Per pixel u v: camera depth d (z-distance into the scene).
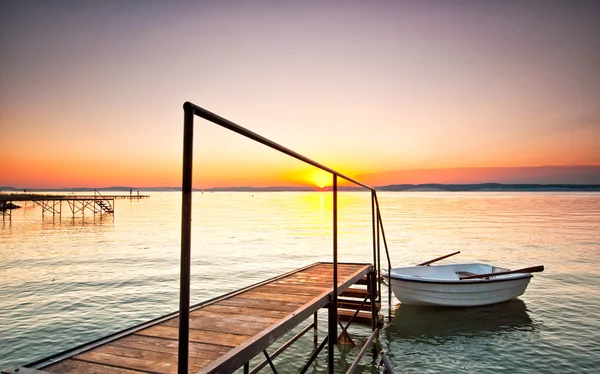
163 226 43.56
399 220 52.75
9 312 12.03
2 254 23.88
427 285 11.78
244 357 3.21
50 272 18.36
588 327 10.78
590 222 47.53
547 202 120.00
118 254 23.97
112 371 2.85
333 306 5.34
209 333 3.75
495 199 152.75
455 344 9.66
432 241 30.34
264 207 102.06
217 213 74.25
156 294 14.29
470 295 12.00
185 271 1.94
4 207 50.09
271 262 21.95
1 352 8.96
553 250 25.31
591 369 8.26
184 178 1.88
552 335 10.22
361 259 22.94
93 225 44.78
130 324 10.93
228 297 5.32
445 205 100.38
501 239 31.22
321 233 37.91
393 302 13.26
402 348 9.45
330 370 5.25
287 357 8.77
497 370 8.26
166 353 3.22
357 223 49.81
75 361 3.04
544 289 14.91
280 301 5.09
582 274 17.69
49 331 10.34
